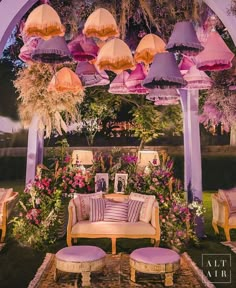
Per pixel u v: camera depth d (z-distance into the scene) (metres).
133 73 4.82
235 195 5.85
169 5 3.91
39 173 5.61
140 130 8.59
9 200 5.80
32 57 3.54
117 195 5.73
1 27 3.35
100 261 3.90
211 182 8.95
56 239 5.58
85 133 8.59
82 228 5.14
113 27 3.18
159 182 5.62
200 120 6.10
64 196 5.71
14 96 6.68
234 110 5.73
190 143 5.80
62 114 5.58
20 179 8.48
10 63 5.85
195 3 3.86
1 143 8.23
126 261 4.76
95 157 6.59
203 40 4.10
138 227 5.14
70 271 3.82
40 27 2.99
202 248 5.29
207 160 8.95
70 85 4.41
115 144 8.66
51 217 5.41
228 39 4.91
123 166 6.18
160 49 3.72
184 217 5.37
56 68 4.84
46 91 4.76
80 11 4.00
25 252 5.09
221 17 3.42
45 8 3.01
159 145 8.71
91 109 8.48
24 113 5.16
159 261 3.78
